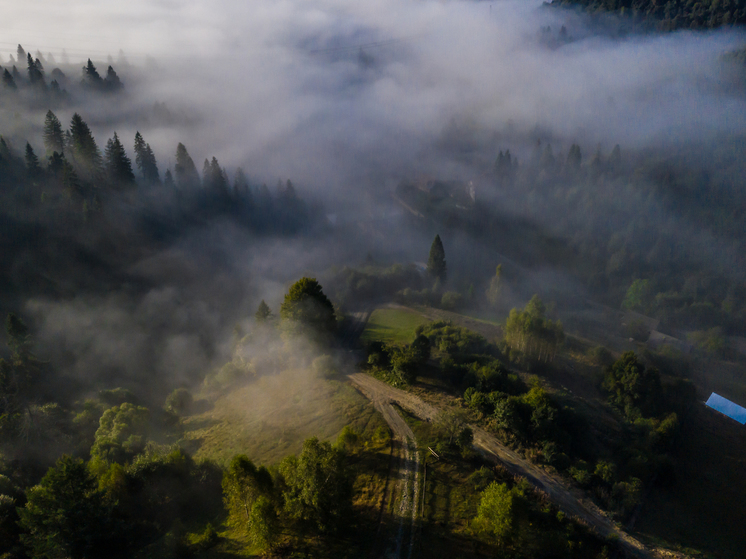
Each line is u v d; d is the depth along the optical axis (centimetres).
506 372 7844
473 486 4997
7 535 4391
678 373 10706
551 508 4972
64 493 4075
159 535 4456
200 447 6228
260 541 3900
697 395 9862
